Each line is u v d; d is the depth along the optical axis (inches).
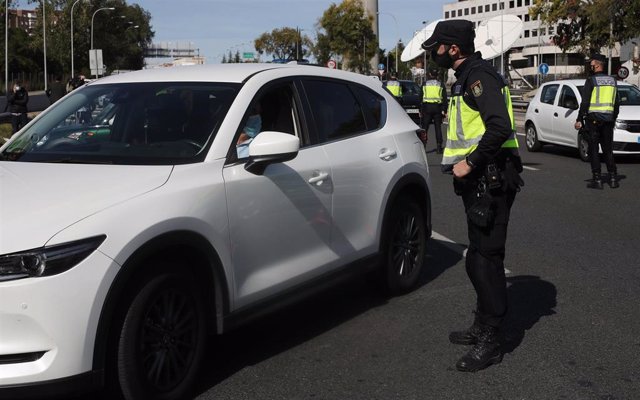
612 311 214.5
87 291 128.8
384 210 215.0
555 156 634.8
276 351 185.9
